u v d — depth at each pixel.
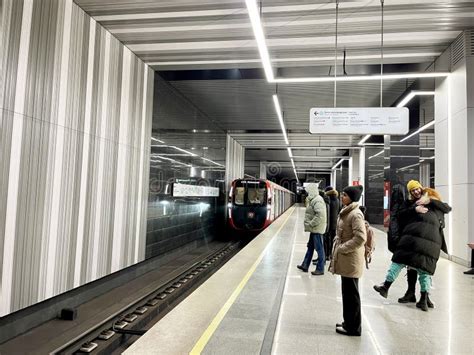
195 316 3.67
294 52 7.14
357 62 7.66
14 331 4.26
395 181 11.41
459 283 5.25
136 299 5.83
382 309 4.07
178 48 7.09
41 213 4.63
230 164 18.23
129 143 7.13
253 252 7.71
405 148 11.38
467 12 5.56
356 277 3.23
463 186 6.48
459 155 6.60
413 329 3.46
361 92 9.84
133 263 7.37
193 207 11.79
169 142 9.48
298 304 4.23
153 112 8.37
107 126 6.27
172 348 2.89
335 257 3.28
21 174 4.28
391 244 4.18
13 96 4.13
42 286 4.66
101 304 5.73
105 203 6.23
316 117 5.81
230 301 4.19
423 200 4.00
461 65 6.40
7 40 4.03
